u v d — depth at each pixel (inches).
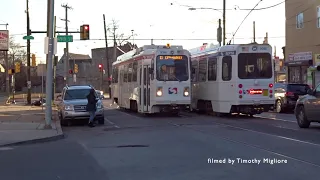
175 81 876.0
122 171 348.8
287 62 1459.2
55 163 396.2
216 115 889.5
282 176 315.9
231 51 828.0
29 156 441.4
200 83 946.1
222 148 450.6
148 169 353.1
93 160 406.6
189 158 398.0
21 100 1994.3
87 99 770.8
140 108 916.0
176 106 880.9
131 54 1025.5
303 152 418.6
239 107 833.5
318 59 1304.1
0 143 526.6
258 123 731.4
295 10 1419.8
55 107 1291.8
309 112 627.2
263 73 829.2
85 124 800.3
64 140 577.0
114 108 1263.5
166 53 876.6
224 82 840.3
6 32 1232.2
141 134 603.5
